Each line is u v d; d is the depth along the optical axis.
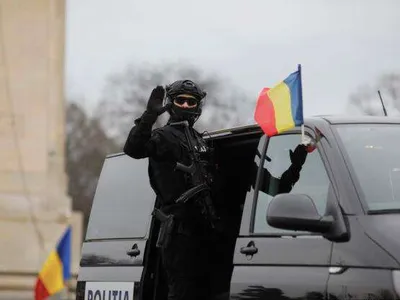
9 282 43.75
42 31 47.47
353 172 10.34
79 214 46.34
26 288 43.72
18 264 44.28
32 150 46.34
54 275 28.33
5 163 45.94
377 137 10.86
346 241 9.98
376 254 9.65
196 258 12.25
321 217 10.09
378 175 10.38
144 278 13.15
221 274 12.71
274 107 11.15
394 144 10.80
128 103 89.94
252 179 11.59
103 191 14.45
